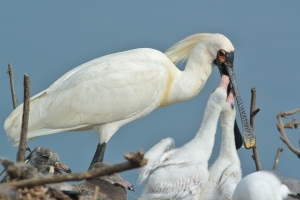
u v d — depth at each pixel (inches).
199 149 565.3
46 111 666.2
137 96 682.8
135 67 685.3
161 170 551.2
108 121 679.7
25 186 398.3
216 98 572.1
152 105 698.8
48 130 668.7
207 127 570.9
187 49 727.1
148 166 558.3
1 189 399.2
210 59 715.4
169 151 567.8
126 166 355.6
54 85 683.4
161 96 702.5
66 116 669.3
